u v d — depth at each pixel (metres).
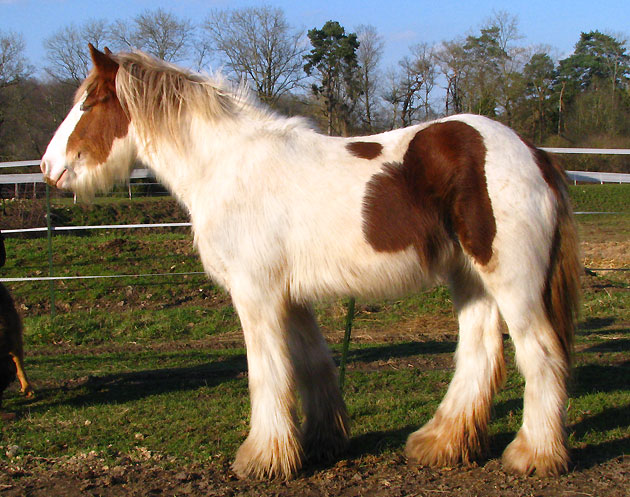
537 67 31.08
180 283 9.19
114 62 3.44
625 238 11.66
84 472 3.36
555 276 3.04
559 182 3.11
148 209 14.76
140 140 3.41
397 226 3.00
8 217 13.13
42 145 28.94
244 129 3.24
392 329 7.14
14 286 9.11
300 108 27.64
